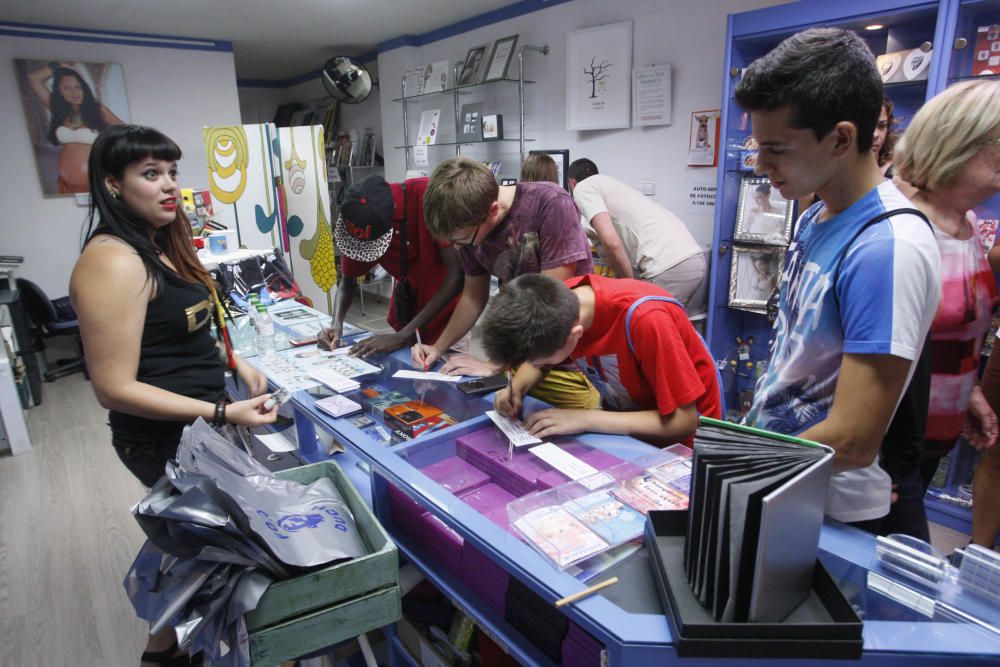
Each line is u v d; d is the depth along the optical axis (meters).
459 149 4.95
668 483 0.97
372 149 5.99
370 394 1.47
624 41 3.50
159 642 1.52
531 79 4.18
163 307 1.36
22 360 3.92
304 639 0.85
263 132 4.30
